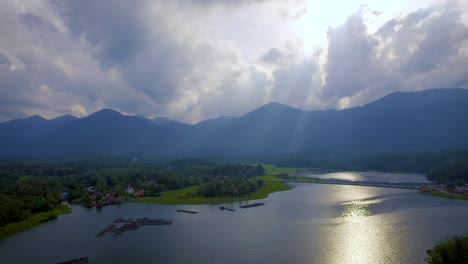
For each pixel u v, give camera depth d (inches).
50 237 5142.7
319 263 3831.2
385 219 5782.5
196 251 4333.2
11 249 4601.4
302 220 5880.9
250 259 3988.7
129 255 4252.0
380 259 3900.1
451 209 6599.4
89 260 4106.8
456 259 3107.8
